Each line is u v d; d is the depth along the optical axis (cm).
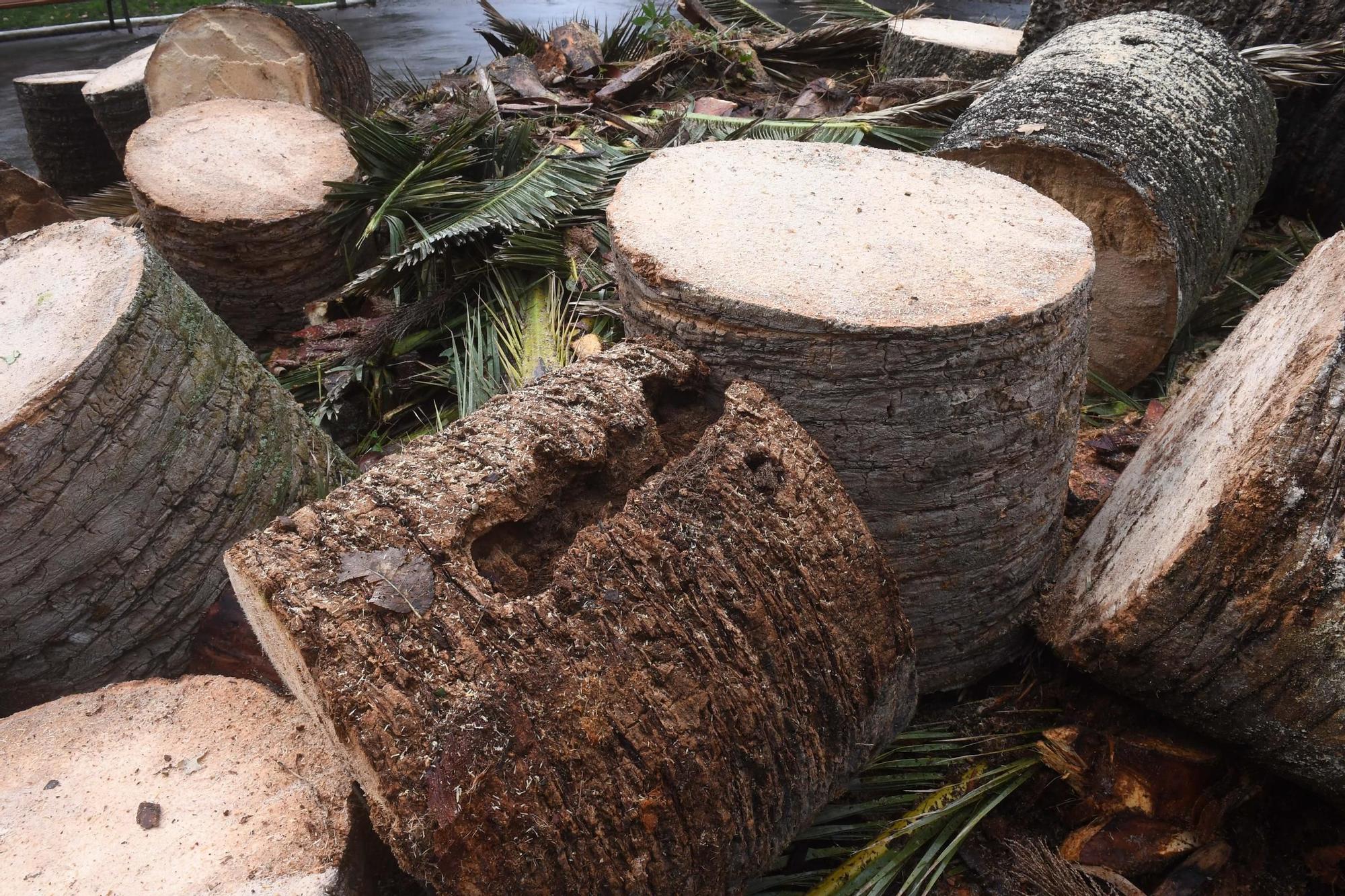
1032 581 131
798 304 108
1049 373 115
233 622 129
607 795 88
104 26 565
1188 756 120
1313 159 228
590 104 299
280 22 282
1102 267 177
